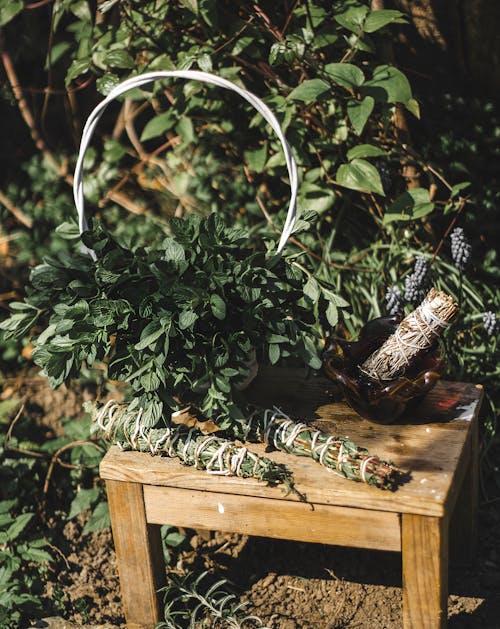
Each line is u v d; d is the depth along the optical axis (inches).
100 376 122.4
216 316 73.2
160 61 113.6
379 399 78.4
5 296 136.8
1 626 89.7
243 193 127.9
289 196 124.8
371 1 109.7
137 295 76.7
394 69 100.7
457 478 75.7
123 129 151.3
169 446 78.3
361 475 72.7
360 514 73.7
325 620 88.0
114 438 81.1
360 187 102.3
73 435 112.9
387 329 83.6
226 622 87.4
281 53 102.9
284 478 74.5
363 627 86.7
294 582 92.8
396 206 104.3
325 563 94.9
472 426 82.7
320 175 113.1
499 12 121.1
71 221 91.6
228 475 76.4
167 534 98.5
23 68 160.9
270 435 78.4
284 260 81.2
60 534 103.4
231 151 128.3
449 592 90.0
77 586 96.4
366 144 106.1
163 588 85.4
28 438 117.7
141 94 122.4
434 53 126.8
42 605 93.3
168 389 76.7
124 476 79.4
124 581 85.1
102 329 76.5
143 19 113.1
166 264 75.5
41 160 156.0
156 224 134.4
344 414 83.0
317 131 115.3
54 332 80.4
